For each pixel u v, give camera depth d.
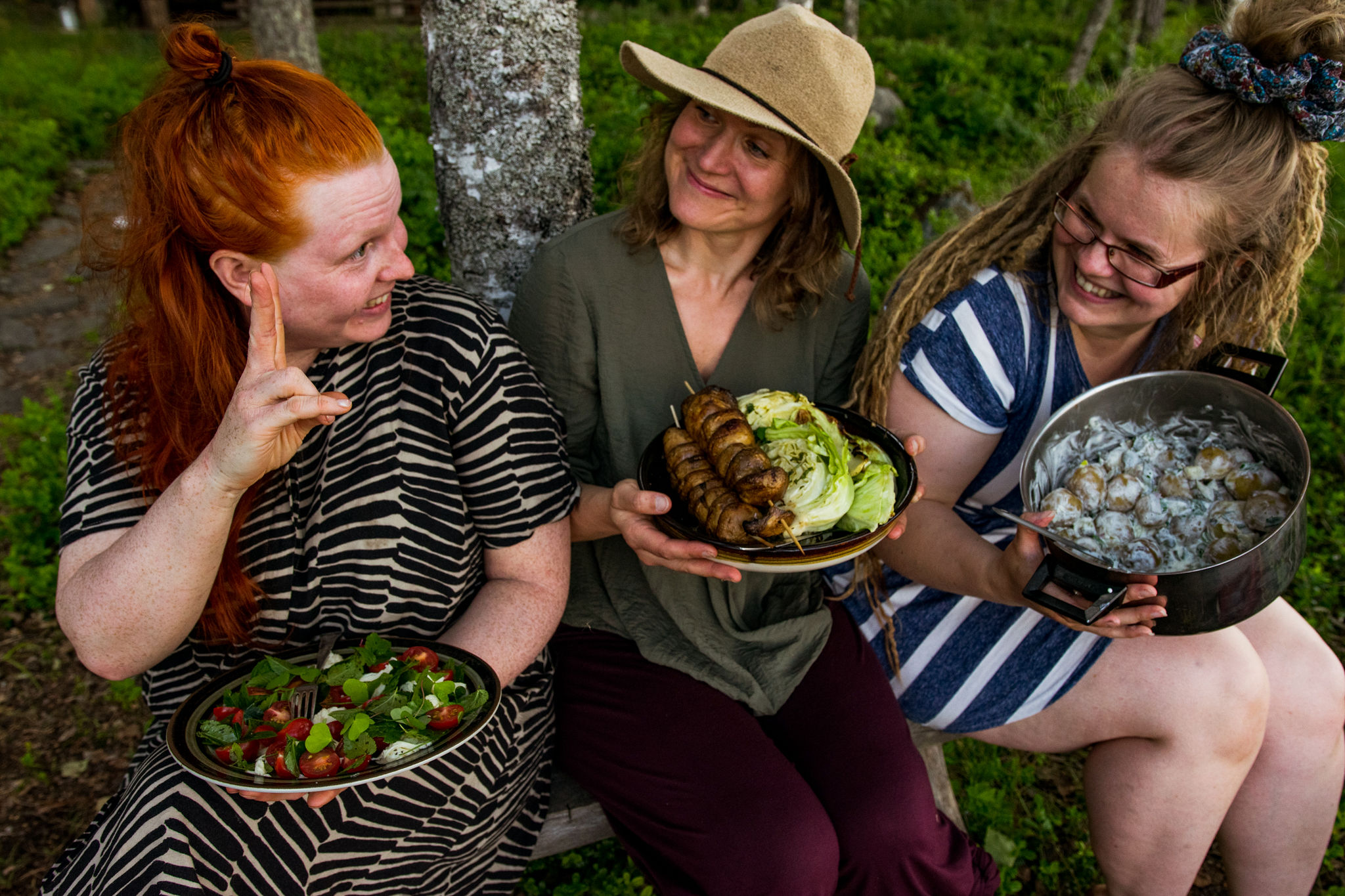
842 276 2.28
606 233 2.17
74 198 7.87
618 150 5.96
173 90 1.46
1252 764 2.16
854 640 2.32
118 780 2.92
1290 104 1.70
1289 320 2.16
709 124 1.99
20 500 3.88
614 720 2.12
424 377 1.84
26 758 2.94
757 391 2.33
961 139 9.12
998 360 2.10
